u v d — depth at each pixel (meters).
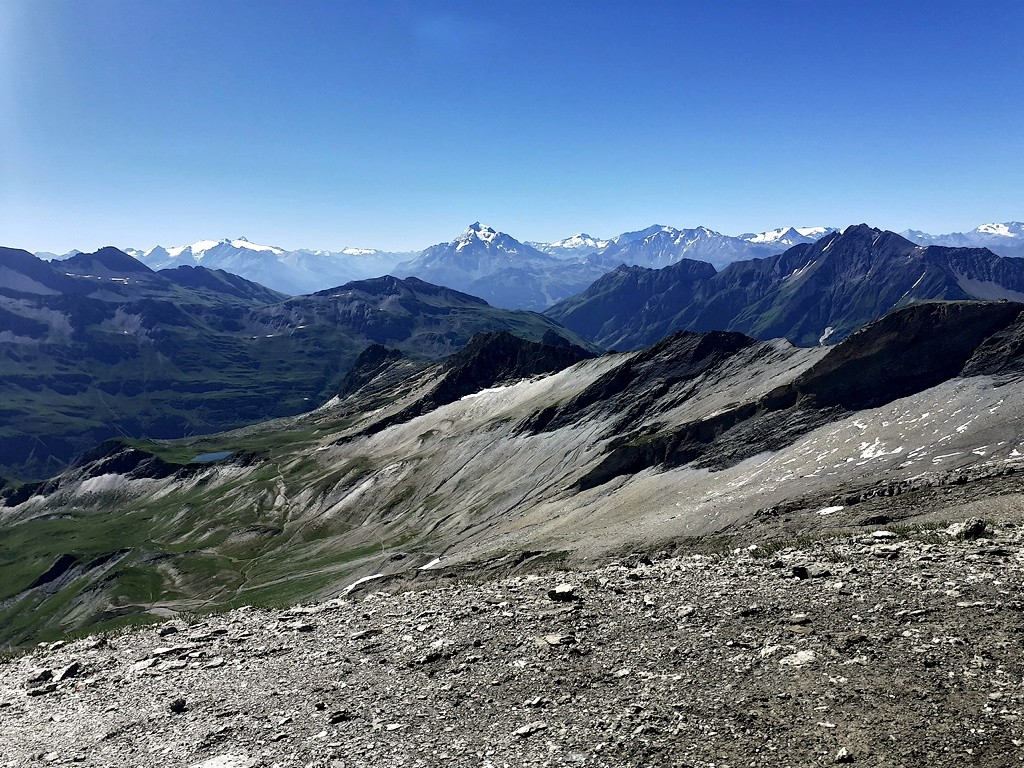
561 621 22.25
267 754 16.28
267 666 22.75
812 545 29.19
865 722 13.37
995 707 13.11
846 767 12.14
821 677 15.37
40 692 23.89
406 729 16.48
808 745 13.02
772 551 29.31
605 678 17.47
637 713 15.34
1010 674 14.15
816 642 17.16
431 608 26.75
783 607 19.98
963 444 56.12
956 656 15.23
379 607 28.77
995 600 17.75
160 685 22.53
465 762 14.48
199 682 22.19
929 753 12.13
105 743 18.64
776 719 14.05
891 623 17.53
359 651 22.67
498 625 22.91
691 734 14.04
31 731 20.52
